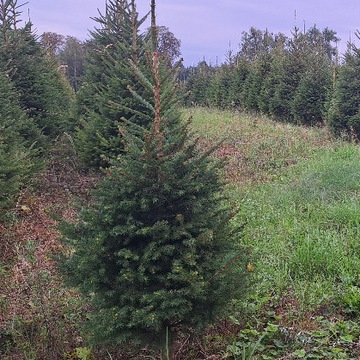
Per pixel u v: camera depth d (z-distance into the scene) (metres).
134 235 3.33
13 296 4.61
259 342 3.80
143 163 3.39
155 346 3.39
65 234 3.59
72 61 35.44
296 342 3.87
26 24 11.65
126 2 10.34
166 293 3.16
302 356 3.62
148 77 8.36
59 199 8.20
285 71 17.73
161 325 3.32
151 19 3.57
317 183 8.07
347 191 7.54
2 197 6.43
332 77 16.02
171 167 3.39
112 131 9.02
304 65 17.55
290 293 4.73
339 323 4.12
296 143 12.01
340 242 5.62
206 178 3.55
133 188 3.34
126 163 3.46
